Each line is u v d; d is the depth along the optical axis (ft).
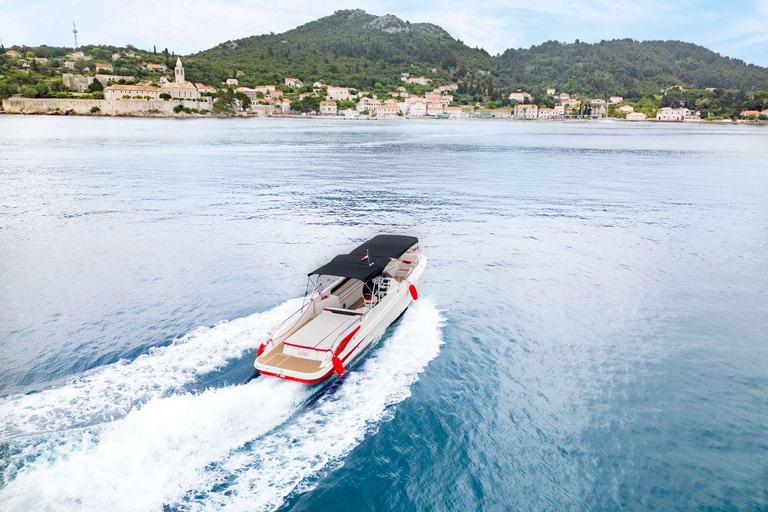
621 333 63.41
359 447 40.65
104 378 49.32
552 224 122.42
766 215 135.74
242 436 40.96
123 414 43.21
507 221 125.08
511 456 40.73
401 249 68.49
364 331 54.75
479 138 473.26
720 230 118.11
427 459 39.86
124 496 34.30
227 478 36.55
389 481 37.47
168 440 39.99
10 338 58.59
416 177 204.85
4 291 74.02
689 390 51.13
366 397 47.29
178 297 71.92
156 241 102.47
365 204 145.28
